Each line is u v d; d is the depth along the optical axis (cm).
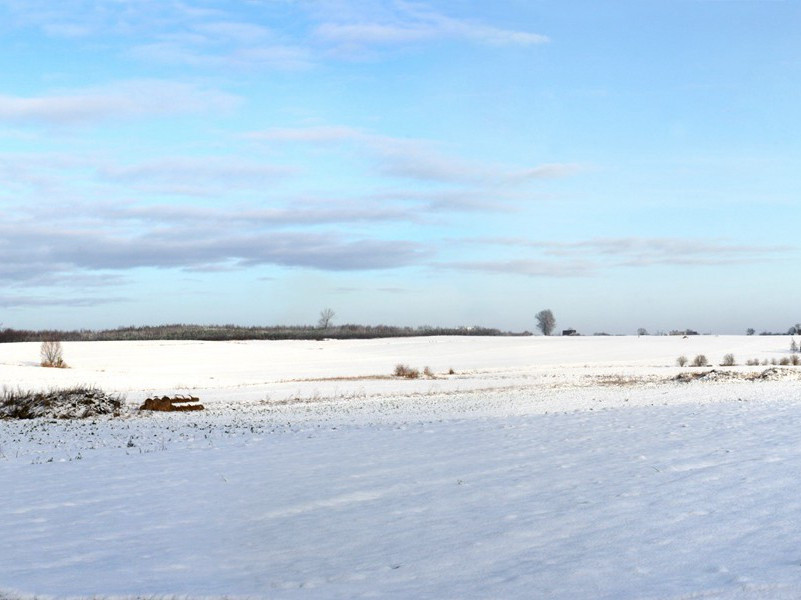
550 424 2405
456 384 5662
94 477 1612
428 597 772
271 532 1079
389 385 5681
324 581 846
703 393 3922
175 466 1739
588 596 745
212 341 12712
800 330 14975
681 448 1695
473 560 898
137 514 1223
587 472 1434
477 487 1338
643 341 12331
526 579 812
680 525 994
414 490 1339
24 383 5794
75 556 977
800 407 2778
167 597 793
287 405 4175
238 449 2042
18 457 2041
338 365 8975
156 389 5712
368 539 1022
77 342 11681
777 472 1328
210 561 941
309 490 1373
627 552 888
